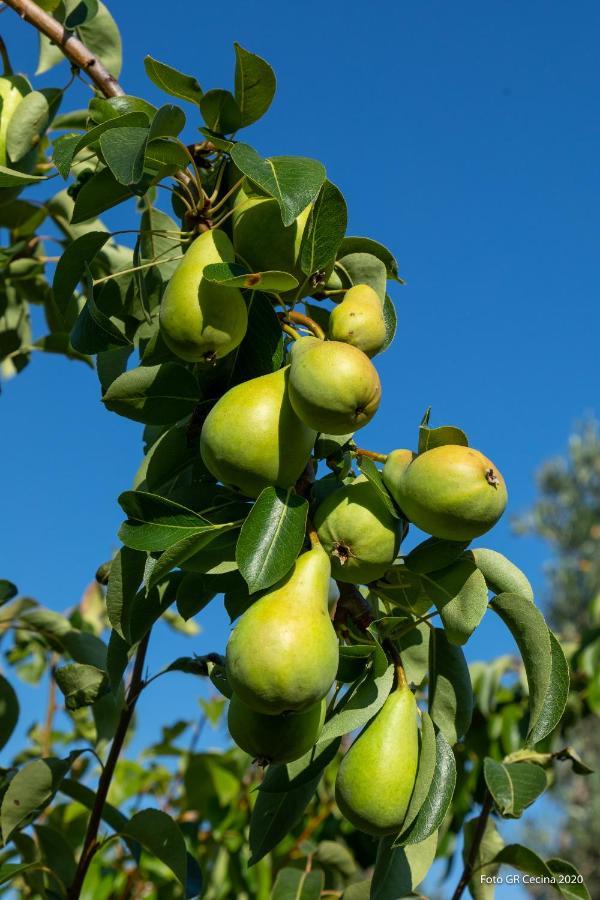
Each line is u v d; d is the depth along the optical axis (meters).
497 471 0.86
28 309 1.53
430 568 0.89
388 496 0.88
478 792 1.38
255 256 0.96
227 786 1.65
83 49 1.19
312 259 0.95
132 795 1.79
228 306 0.90
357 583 0.89
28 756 1.92
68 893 1.08
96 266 1.34
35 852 1.20
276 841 0.95
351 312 0.92
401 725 0.88
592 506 6.16
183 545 0.86
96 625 1.86
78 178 1.12
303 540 0.85
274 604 0.83
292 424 0.86
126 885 1.57
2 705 1.25
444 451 0.86
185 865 1.06
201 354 0.91
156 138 0.95
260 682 0.80
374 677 0.88
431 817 0.87
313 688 0.81
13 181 1.05
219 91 0.99
